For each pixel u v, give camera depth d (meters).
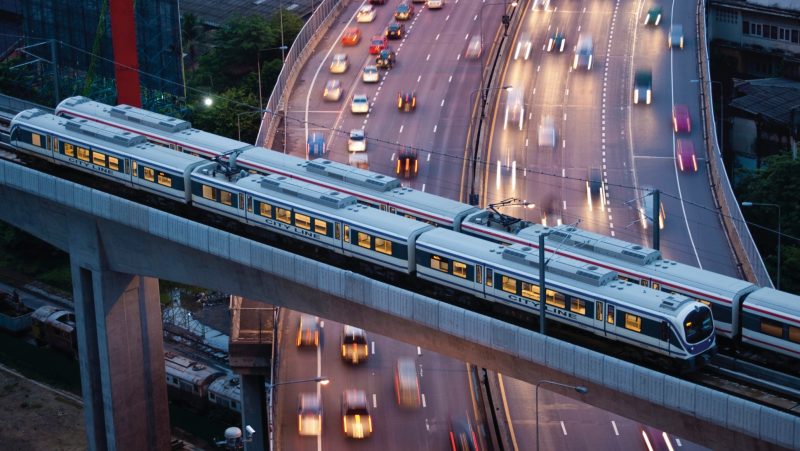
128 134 114.25
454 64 176.12
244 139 176.12
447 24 188.50
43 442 128.12
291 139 158.12
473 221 100.25
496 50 178.75
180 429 129.38
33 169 114.31
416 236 96.38
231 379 132.12
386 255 97.44
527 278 90.38
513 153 152.50
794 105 168.00
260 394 118.44
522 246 92.75
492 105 164.00
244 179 106.12
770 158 153.75
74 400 135.75
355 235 98.75
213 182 106.75
